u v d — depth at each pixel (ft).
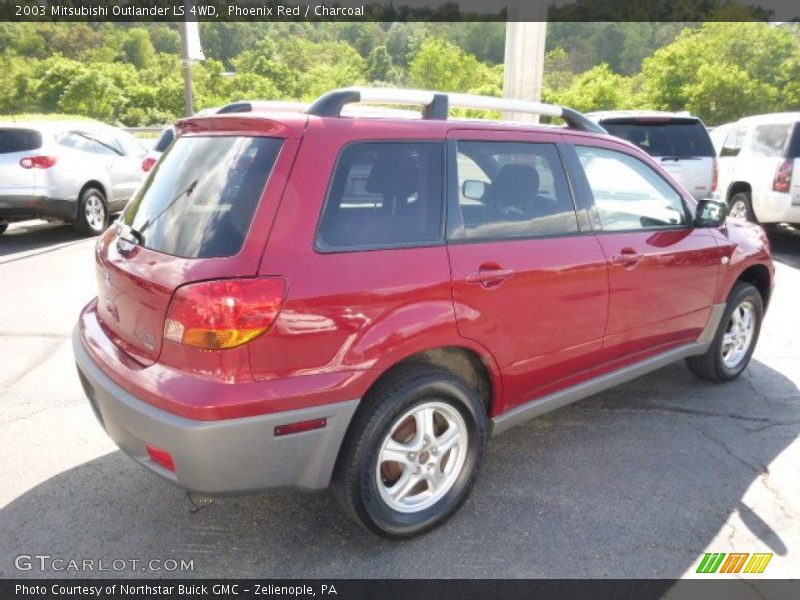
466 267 8.84
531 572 8.48
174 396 7.25
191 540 9.04
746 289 14.17
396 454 8.65
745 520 9.64
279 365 7.41
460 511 9.79
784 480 10.77
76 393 13.70
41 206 28.94
